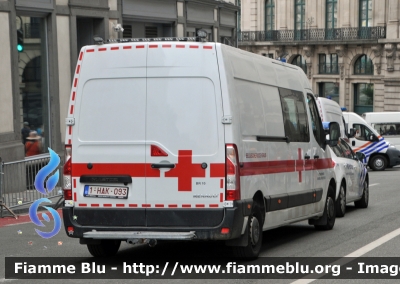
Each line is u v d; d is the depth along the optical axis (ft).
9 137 64.54
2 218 50.96
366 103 193.57
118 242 33.53
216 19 105.29
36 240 39.24
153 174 29.04
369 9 189.98
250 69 31.50
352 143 104.12
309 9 199.72
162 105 29.01
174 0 91.04
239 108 29.48
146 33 88.58
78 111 29.91
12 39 65.10
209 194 28.63
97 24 78.38
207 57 28.81
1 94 63.72
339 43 192.65
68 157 29.99
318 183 40.40
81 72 29.94
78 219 29.81
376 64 189.06
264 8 208.74
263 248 35.63
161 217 28.99
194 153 28.73
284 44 203.10
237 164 28.68
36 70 69.46
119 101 29.45
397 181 86.33
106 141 29.53
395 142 123.54
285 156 35.06
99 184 29.63
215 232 28.50
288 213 35.50
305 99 39.47
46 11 69.36
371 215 50.60
